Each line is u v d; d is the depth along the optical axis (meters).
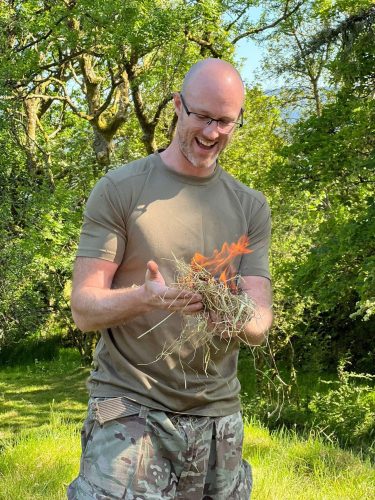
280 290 13.55
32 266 15.66
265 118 20.36
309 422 12.16
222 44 16.05
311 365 16.73
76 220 16.97
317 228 14.81
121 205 2.44
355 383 16.47
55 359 21.50
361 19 11.35
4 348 21.59
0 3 16.44
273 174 12.95
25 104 19.53
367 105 12.15
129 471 2.38
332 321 17.80
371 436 11.28
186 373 2.47
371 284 10.44
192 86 2.35
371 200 11.30
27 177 15.87
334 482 4.79
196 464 2.50
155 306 2.31
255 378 14.57
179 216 2.48
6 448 5.47
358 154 12.27
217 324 2.39
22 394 17.52
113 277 2.54
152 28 13.97
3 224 14.58
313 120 12.78
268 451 5.71
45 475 4.72
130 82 15.69
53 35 15.43
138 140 20.80
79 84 19.06
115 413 2.43
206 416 2.51
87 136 20.19
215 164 2.59
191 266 2.43
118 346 2.47
